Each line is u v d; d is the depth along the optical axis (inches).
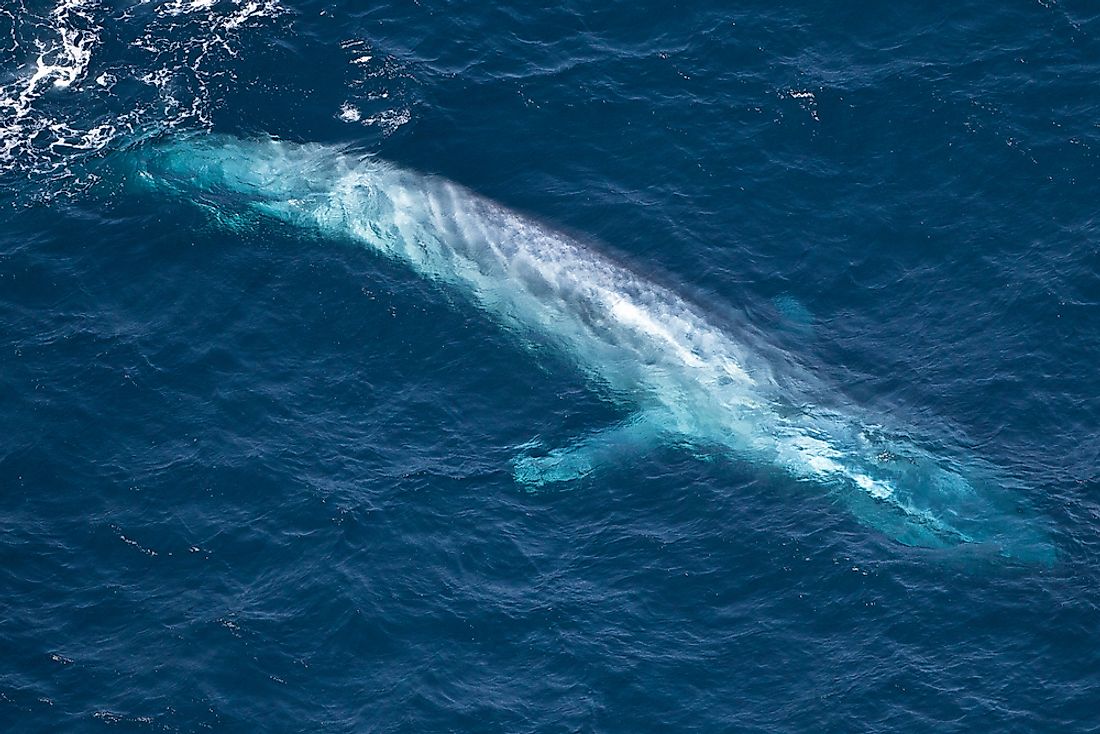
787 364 2603.3
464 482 2432.3
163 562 2308.1
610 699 2142.0
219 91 3053.6
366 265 2765.7
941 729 2089.1
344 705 2138.3
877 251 2797.7
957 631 2207.2
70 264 2736.2
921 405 2534.5
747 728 2106.3
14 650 2182.6
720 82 3078.2
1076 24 3115.2
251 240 2797.7
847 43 3132.4
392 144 2974.9
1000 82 3029.0
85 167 2908.5
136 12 3196.4
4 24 3159.5
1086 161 2888.8
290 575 2292.1
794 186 2906.0
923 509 2367.1
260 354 2613.2
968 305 2694.4
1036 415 2503.7
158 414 2511.1
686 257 2780.5
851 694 2138.3
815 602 2260.1
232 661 2181.3
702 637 2222.0
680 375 2586.1
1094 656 2159.2
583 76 3102.9
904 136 2962.6
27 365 2568.9
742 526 2372.0
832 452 2464.3
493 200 2851.9
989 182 2881.4
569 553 2338.8
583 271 2709.2
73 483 2410.2
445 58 3137.3
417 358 2625.5
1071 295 2674.7
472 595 2273.6
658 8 3213.6
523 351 2637.8
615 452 2491.4
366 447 2479.1
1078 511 2347.4
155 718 2111.2
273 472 2427.4
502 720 2117.4
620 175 2935.5
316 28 3184.1
